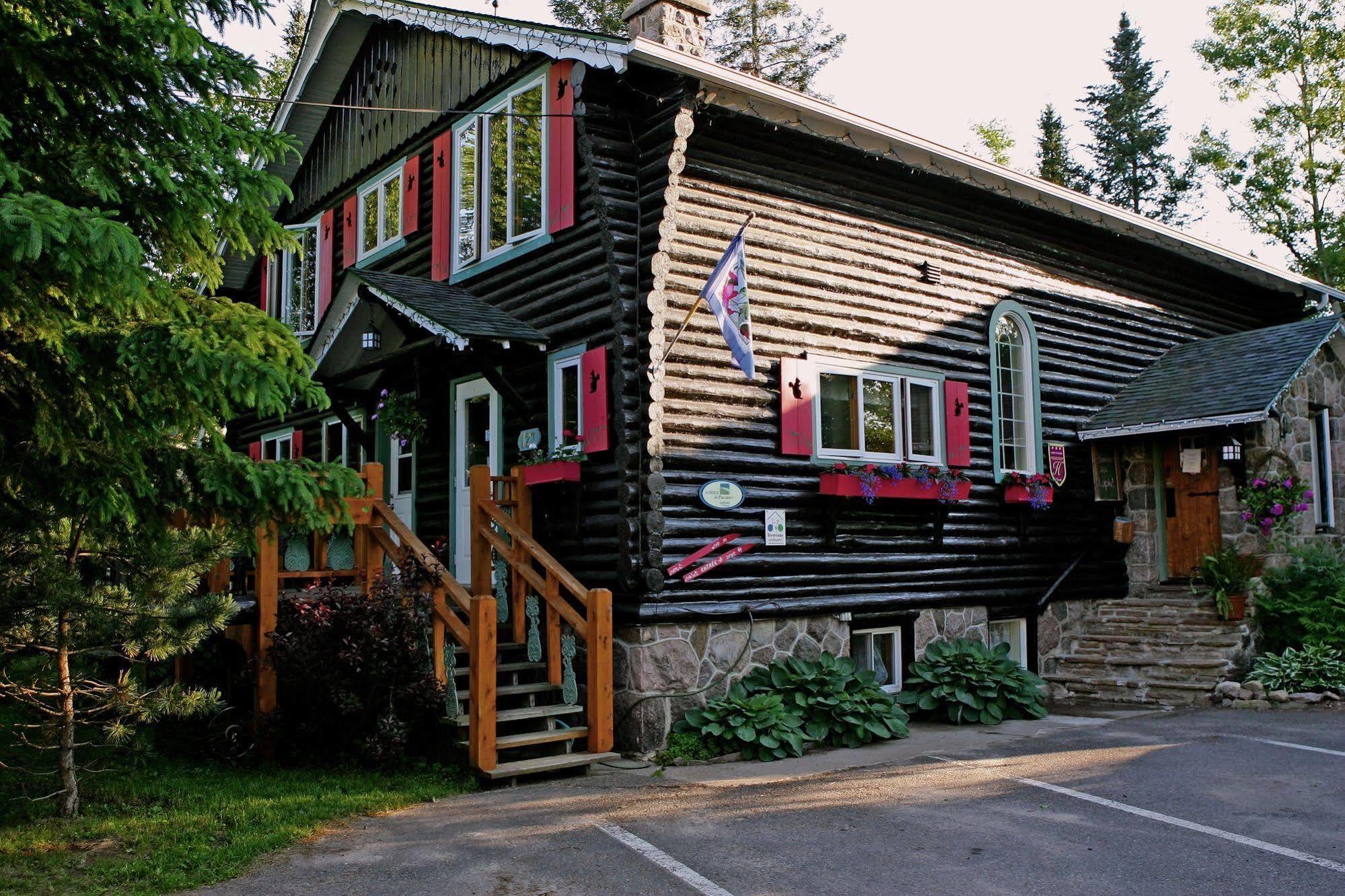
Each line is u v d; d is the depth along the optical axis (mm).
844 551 10578
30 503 6465
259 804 6973
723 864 5777
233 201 6332
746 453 9906
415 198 12688
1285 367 12438
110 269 4816
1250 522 12188
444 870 5703
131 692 6812
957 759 8383
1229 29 26906
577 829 6469
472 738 7578
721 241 9977
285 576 8742
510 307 10828
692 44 10250
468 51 11781
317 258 15359
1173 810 6766
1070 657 12430
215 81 6223
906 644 11078
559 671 8695
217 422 6098
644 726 8859
